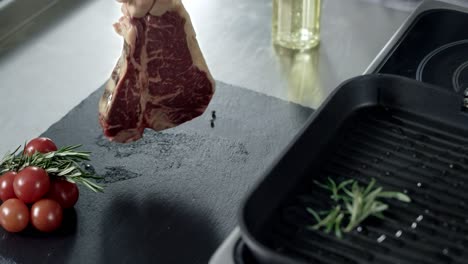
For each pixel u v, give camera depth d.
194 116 1.16
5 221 1.09
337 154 1.07
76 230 1.10
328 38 1.37
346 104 1.12
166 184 1.16
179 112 1.15
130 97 1.10
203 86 1.13
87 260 1.07
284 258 0.90
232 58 1.35
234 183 1.16
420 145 1.09
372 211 0.99
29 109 1.29
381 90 1.12
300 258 0.96
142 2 1.05
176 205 1.13
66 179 1.11
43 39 1.40
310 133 1.06
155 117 1.15
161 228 1.11
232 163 1.18
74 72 1.35
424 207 1.01
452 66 1.21
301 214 1.00
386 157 1.07
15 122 1.27
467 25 1.28
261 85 1.30
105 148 1.21
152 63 1.09
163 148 1.21
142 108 1.11
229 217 1.12
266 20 1.42
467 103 1.10
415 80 1.11
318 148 1.07
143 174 1.17
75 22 1.43
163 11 1.07
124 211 1.12
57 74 1.34
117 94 1.10
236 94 1.28
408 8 1.43
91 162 1.19
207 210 1.13
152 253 1.08
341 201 1.02
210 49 1.36
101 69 1.35
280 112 1.25
